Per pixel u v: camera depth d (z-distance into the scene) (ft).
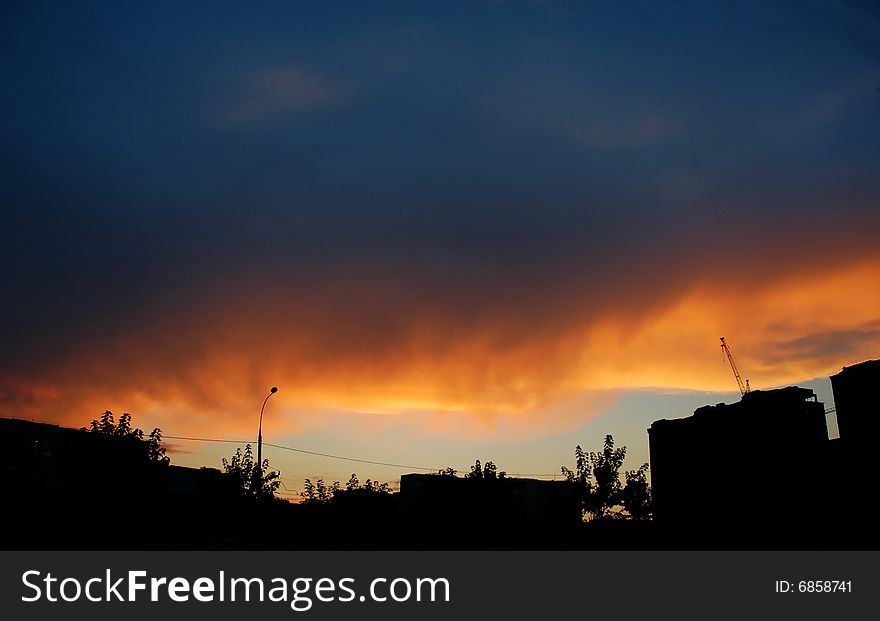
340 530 242.78
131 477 185.78
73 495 197.47
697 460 235.40
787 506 204.13
